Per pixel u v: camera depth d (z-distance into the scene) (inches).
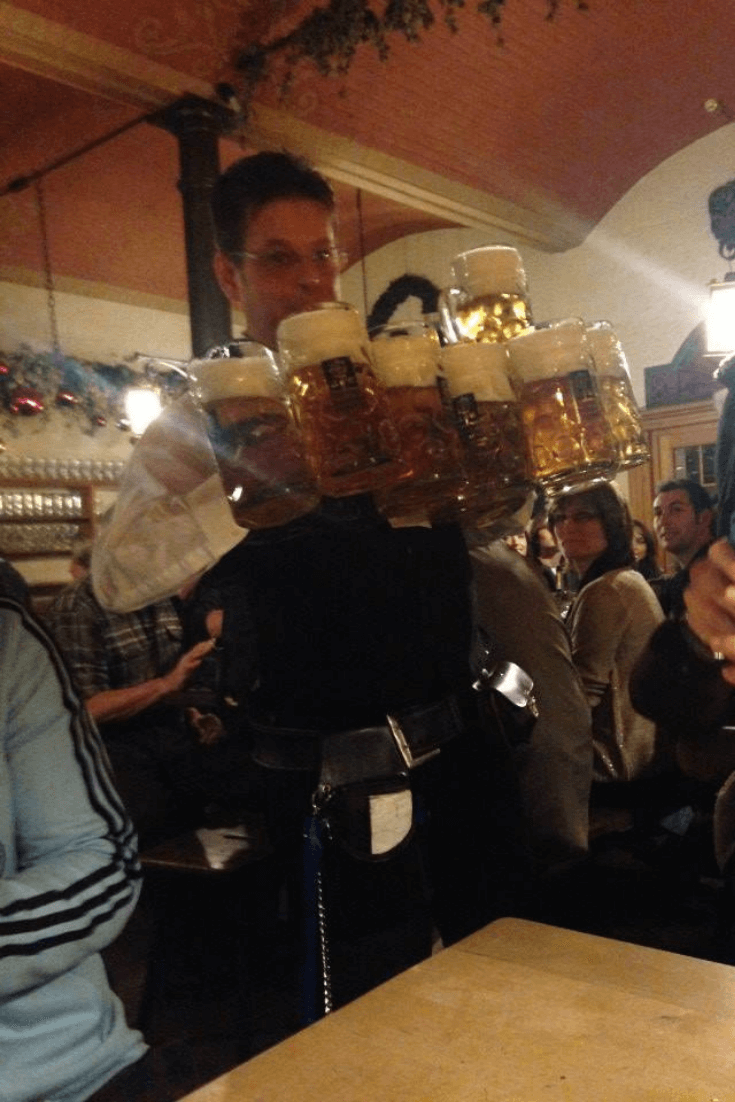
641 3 164.4
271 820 47.0
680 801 93.3
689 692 42.7
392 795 42.3
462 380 35.9
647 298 234.7
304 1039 25.9
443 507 38.4
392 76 165.0
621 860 93.7
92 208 215.0
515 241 245.3
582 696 57.8
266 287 44.6
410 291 262.4
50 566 244.2
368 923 44.3
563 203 229.1
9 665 37.2
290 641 43.0
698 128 217.8
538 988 28.1
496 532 49.9
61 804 36.5
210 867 73.0
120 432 260.1
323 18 135.6
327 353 33.0
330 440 33.0
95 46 136.7
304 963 42.9
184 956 94.3
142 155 193.5
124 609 40.0
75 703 38.5
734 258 219.8
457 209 213.9
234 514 35.0
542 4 158.7
